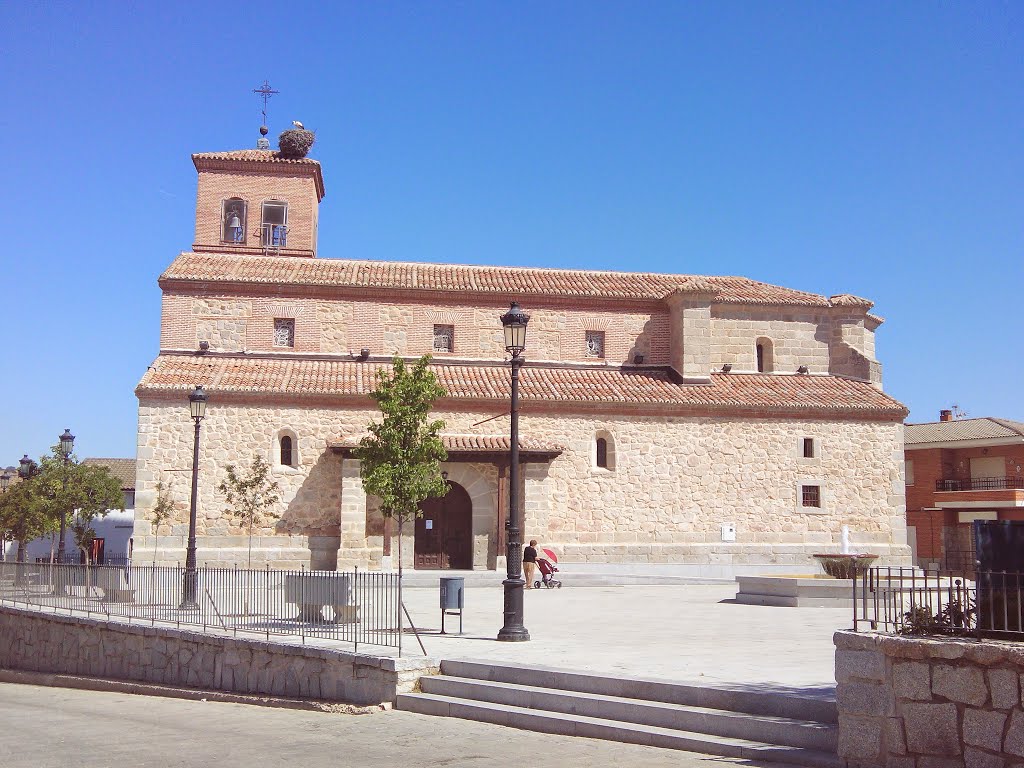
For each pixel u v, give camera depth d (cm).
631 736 1120
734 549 3594
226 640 1770
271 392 3394
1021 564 900
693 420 3650
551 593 2878
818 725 1014
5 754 1252
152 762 1152
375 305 3812
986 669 852
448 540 3481
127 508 5644
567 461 3550
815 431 3712
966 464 5275
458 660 1446
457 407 3516
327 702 1529
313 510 3372
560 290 3938
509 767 1030
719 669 1308
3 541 4744
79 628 2225
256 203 4281
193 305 3706
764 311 4019
